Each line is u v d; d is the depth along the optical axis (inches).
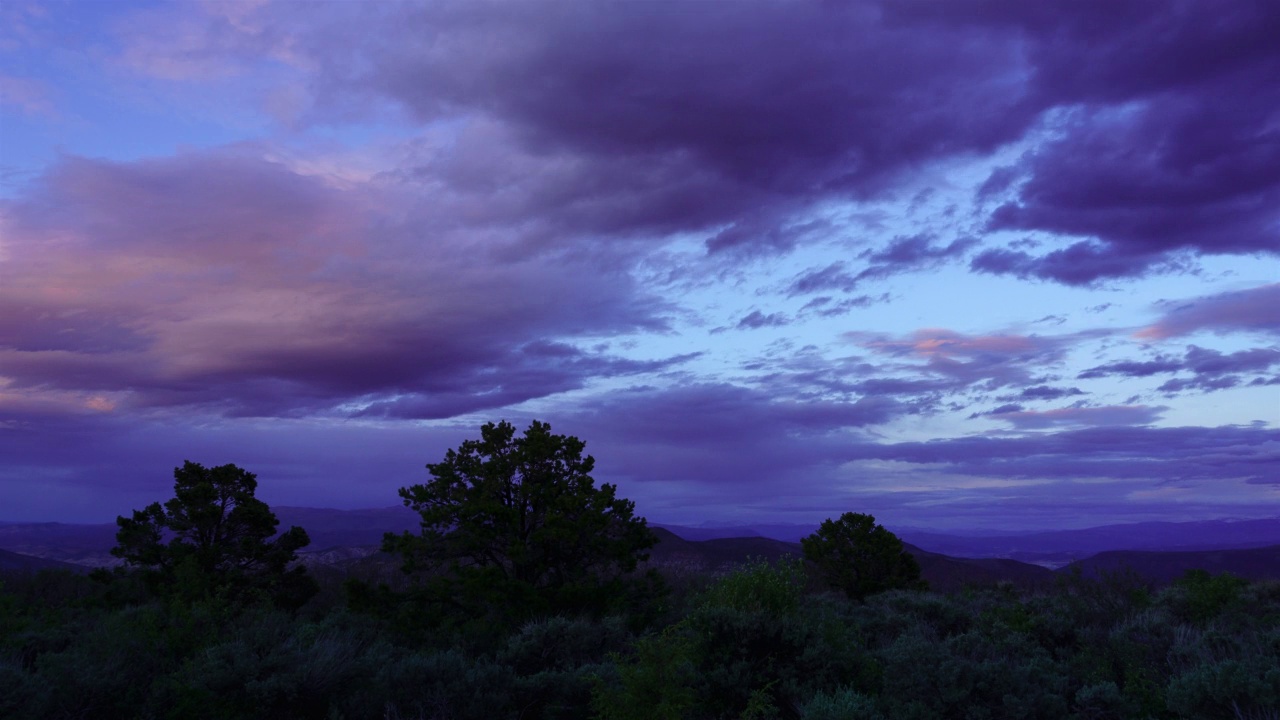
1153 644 470.6
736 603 494.3
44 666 421.7
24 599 864.3
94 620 631.8
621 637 557.3
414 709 428.5
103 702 414.0
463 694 430.9
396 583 995.9
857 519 1211.2
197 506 973.2
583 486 840.3
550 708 428.1
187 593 759.1
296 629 559.8
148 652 471.2
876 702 366.0
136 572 938.7
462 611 762.8
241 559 959.6
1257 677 348.5
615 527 841.5
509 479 832.3
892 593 817.5
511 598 721.6
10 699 370.0
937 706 350.3
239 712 418.9
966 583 1033.5
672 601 781.9
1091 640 485.4
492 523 807.7
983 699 357.1
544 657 518.9
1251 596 656.4
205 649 462.9
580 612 724.0
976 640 460.1
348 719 422.6
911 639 417.7
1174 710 370.6
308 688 426.3
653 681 369.7
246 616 555.2
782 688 403.2
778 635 438.3
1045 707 346.6
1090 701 366.6
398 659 544.7
